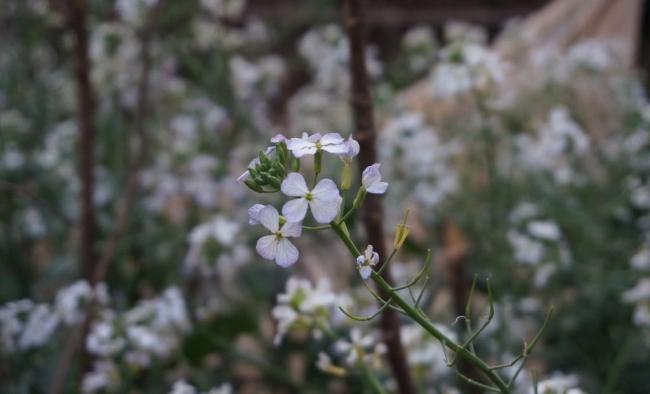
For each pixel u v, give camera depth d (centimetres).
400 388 58
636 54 136
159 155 109
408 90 137
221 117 111
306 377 79
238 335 86
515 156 96
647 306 74
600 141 116
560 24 136
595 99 120
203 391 79
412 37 125
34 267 101
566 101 114
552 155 95
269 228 40
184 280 94
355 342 56
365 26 57
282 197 97
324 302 56
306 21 145
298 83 155
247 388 86
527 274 88
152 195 107
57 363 78
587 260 90
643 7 141
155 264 96
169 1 111
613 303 82
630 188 96
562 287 87
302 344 84
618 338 81
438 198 95
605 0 134
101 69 109
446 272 81
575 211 92
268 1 170
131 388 75
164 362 80
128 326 71
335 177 84
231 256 82
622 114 114
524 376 68
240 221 98
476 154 102
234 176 102
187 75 131
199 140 110
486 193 98
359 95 57
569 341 83
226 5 116
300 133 115
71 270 90
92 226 82
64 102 119
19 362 78
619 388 78
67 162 106
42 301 93
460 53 86
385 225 97
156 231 97
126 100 110
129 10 104
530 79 120
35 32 114
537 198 98
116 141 109
